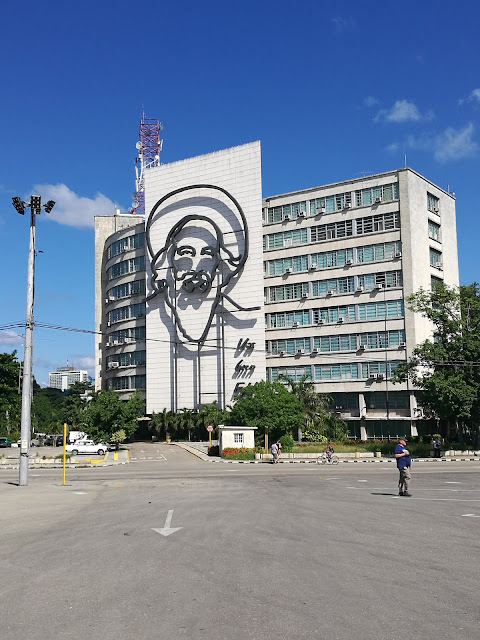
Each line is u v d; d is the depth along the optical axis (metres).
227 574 9.06
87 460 50.34
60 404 134.88
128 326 85.81
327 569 9.40
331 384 69.94
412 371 54.03
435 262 71.19
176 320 77.75
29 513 17.56
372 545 11.49
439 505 18.11
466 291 52.34
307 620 6.84
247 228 74.94
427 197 71.62
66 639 6.34
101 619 6.98
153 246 81.75
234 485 26.98
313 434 60.19
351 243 71.00
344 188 72.25
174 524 14.43
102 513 17.20
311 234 74.00
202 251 76.81
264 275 76.50
